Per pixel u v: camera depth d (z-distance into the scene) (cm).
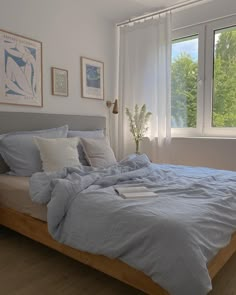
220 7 312
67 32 322
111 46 381
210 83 326
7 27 265
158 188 184
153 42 346
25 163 243
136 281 135
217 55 321
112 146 390
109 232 142
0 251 205
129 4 328
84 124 339
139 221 134
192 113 342
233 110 312
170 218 130
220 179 216
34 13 287
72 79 330
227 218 150
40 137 256
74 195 167
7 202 213
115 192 171
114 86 390
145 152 362
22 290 156
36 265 185
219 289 158
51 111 308
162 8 337
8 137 252
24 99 280
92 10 345
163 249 122
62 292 155
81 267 183
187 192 175
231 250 157
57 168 234
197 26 331
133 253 132
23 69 278
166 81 335
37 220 190
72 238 157
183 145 335
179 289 115
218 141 308
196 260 116
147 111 354
